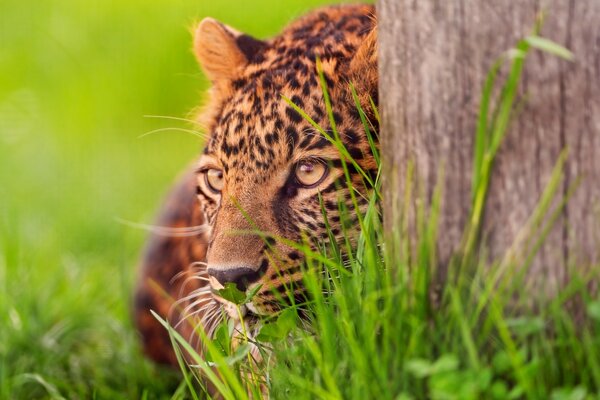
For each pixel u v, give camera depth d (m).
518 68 4.88
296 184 6.61
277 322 5.98
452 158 5.27
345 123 6.57
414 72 5.31
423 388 5.26
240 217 6.56
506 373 5.20
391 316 5.41
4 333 9.45
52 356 9.38
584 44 4.92
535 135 5.07
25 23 21.72
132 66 20.39
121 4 21.59
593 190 5.06
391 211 5.67
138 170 16.98
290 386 5.77
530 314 5.24
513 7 4.98
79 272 11.19
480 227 5.25
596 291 5.17
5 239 11.53
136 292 10.19
